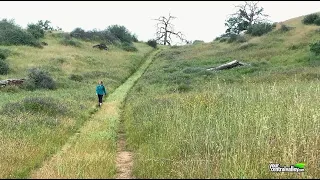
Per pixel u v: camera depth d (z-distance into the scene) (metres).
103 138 11.52
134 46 65.94
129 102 21.47
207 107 13.46
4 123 12.77
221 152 8.50
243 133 9.15
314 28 47.81
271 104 11.38
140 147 10.33
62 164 8.41
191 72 34.34
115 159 9.47
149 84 30.30
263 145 8.45
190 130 9.85
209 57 45.69
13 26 51.25
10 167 8.29
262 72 29.23
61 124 13.62
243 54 42.72
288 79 23.09
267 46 44.78
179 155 8.79
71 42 53.84
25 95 22.41
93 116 17.34
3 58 36.19
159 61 50.72
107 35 63.69
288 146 8.12
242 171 7.29
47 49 46.53
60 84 28.00
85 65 40.12
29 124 12.84
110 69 39.59
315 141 8.62
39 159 9.19
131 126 13.77
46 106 15.96
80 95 23.70
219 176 7.41
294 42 43.34
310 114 10.07
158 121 12.52
